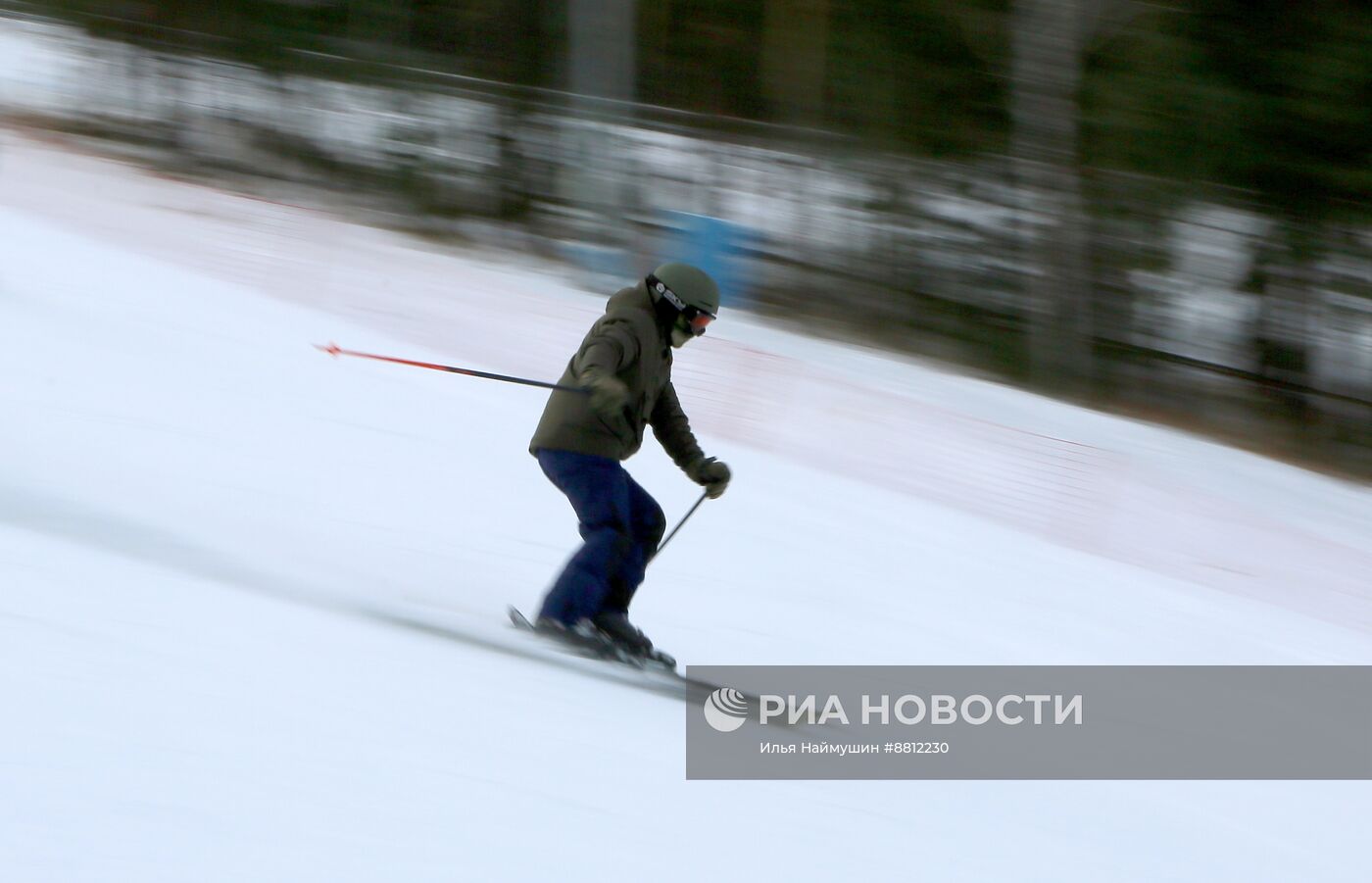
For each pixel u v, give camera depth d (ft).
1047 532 87.86
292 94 196.13
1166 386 164.55
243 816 27.45
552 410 49.90
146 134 188.96
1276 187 165.78
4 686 30.99
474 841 29.12
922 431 109.81
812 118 182.80
